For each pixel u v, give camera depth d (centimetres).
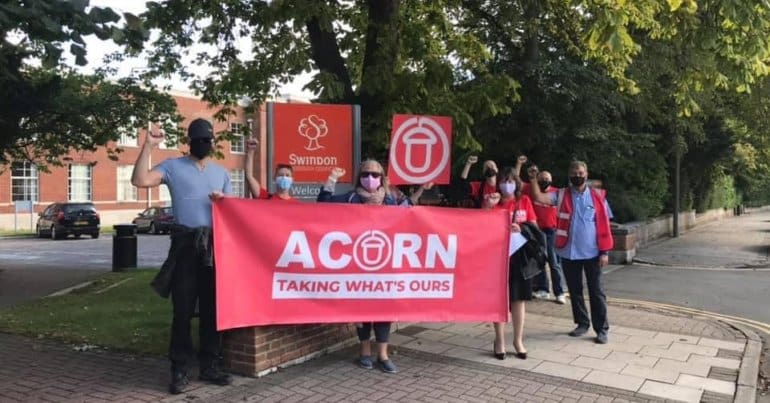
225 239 521
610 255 1502
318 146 732
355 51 1123
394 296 586
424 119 737
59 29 346
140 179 488
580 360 620
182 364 507
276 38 1021
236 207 527
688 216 2927
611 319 818
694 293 1087
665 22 863
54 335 712
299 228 555
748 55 791
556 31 1325
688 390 538
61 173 3972
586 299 984
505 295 614
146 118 1523
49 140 1472
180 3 1100
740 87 848
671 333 743
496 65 1538
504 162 1672
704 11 800
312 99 877
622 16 704
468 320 605
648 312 877
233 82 1126
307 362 591
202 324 528
